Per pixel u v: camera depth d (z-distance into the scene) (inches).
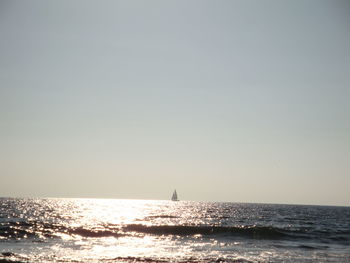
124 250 1256.8
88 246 1318.9
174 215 3314.5
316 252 1269.7
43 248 1229.1
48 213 3203.7
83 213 3361.2
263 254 1206.3
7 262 964.6
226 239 1595.7
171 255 1165.7
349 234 1846.7
